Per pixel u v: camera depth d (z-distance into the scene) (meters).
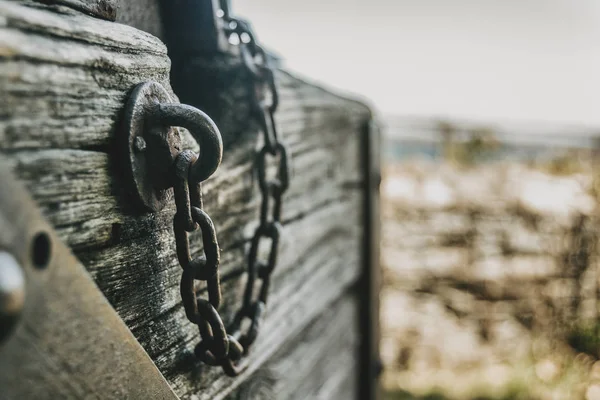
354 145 1.84
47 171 0.49
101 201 0.57
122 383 0.55
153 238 0.66
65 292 0.46
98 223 0.57
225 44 0.93
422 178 4.91
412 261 4.73
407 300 4.76
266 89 1.06
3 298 0.37
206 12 0.87
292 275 1.26
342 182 1.70
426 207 4.71
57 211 0.51
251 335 0.87
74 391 0.48
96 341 0.50
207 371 0.82
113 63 0.57
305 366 1.44
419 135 5.21
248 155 0.97
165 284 0.69
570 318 4.46
